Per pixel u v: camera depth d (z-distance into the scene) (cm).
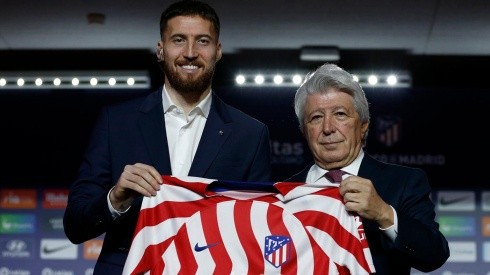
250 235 316
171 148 340
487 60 628
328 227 313
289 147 607
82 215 318
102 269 331
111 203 313
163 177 316
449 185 618
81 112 623
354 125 327
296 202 318
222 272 314
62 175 628
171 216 315
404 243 302
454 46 613
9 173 628
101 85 621
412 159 617
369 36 595
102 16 560
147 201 315
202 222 316
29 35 601
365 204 298
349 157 329
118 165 336
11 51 632
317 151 329
